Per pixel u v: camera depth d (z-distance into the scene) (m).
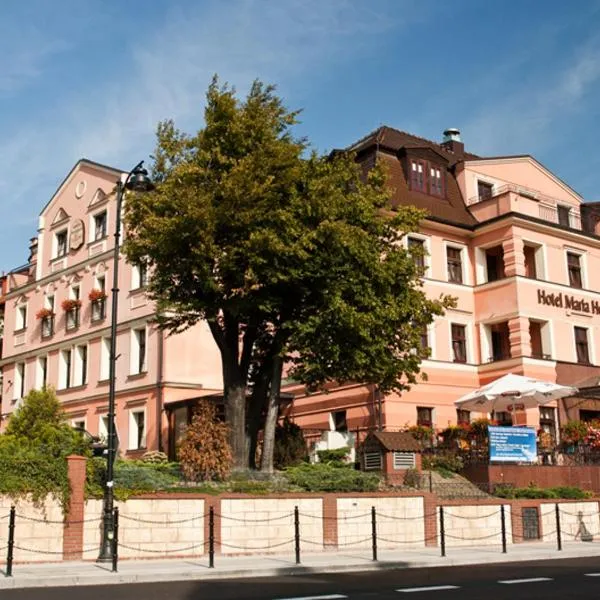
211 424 21.25
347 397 33.03
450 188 36.84
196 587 13.82
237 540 19.16
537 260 35.94
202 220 20.36
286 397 34.03
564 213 39.47
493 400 27.81
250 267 21.20
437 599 11.80
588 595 12.16
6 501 16.77
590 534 25.23
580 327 36.41
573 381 34.69
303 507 20.19
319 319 22.09
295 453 26.94
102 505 17.91
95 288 40.41
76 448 18.53
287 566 16.61
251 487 20.22
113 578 14.84
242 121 21.89
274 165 21.75
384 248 24.11
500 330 35.66
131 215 22.28
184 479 20.62
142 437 35.81
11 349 46.19
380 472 24.20
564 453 28.08
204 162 21.94
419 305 23.86
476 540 22.67
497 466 25.91
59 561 17.06
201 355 36.38
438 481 25.30
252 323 24.00
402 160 35.81
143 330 37.28
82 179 42.84
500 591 12.77
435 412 32.84
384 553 19.97
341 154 25.62
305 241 21.31
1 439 20.86
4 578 14.41
